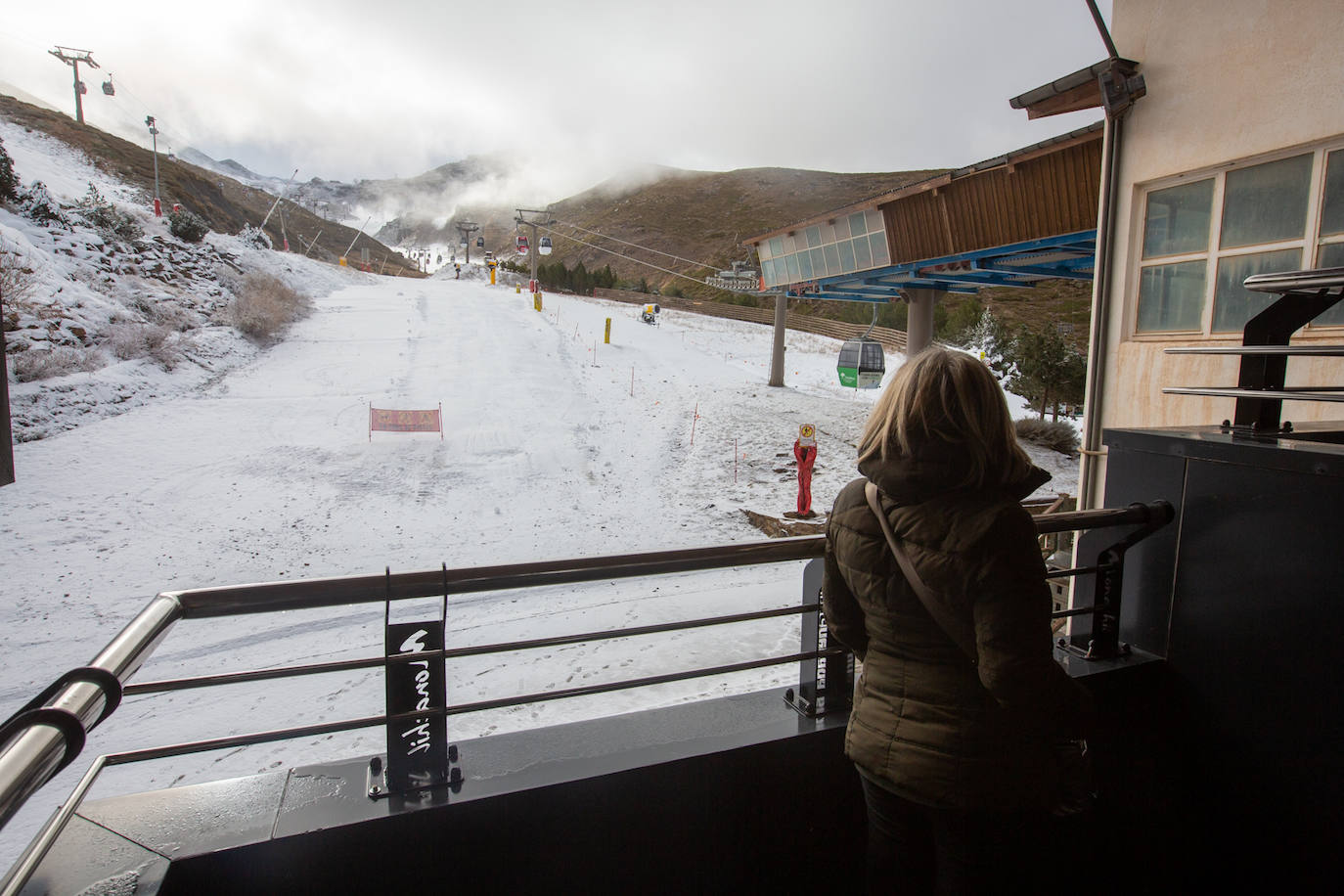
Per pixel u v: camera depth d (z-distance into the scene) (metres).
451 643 8.56
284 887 1.59
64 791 5.55
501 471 17.94
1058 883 2.26
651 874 1.92
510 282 74.50
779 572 11.57
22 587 10.63
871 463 1.46
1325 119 5.38
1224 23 6.05
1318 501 1.96
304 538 13.52
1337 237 5.45
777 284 25.47
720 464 19.45
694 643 8.16
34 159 45.28
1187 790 2.38
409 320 36.59
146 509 14.05
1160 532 2.43
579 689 1.99
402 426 19.75
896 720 1.50
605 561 1.90
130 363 21.67
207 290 31.64
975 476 1.34
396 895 1.69
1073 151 12.92
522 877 1.79
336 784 1.77
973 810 1.41
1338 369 5.40
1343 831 1.95
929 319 23.23
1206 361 6.34
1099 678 2.31
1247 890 2.21
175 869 1.49
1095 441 7.44
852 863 2.18
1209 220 6.36
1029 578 1.30
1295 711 2.05
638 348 35.62
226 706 6.99
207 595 1.62
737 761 1.99
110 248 30.05
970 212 15.66
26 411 17.20
